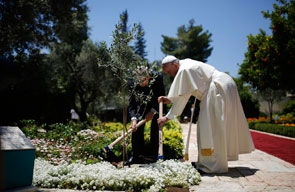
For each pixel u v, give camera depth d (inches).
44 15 600.7
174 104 153.2
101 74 961.5
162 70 173.0
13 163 93.8
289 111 828.0
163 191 107.7
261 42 593.6
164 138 198.2
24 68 616.1
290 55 506.0
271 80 567.8
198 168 144.4
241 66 657.0
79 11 645.3
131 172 119.3
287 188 112.2
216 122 144.9
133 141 172.2
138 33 143.3
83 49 1019.3
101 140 215.2
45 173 123.4
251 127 695.7
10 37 539.8
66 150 180.2
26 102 691.4
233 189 111.0
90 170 129.0
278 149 255.3
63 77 1028.5
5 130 98.7
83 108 1063.0
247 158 193.0
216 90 147.9
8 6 519.5
